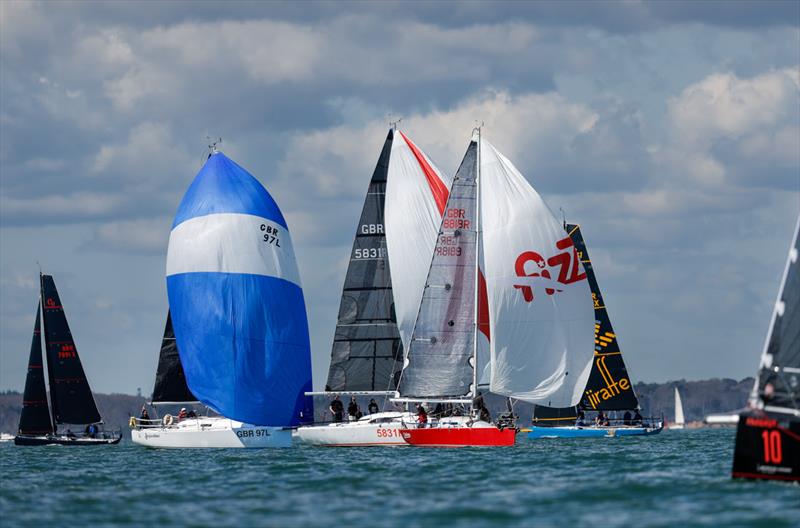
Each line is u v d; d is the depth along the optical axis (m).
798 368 124.50
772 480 127.75
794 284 125.44
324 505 125.12
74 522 116.50
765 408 126.44
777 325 125.56
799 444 124.62
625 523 109.62
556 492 131.88
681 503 120.56
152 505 128.38
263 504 127.12
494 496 129.50
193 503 129.25
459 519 113.50
